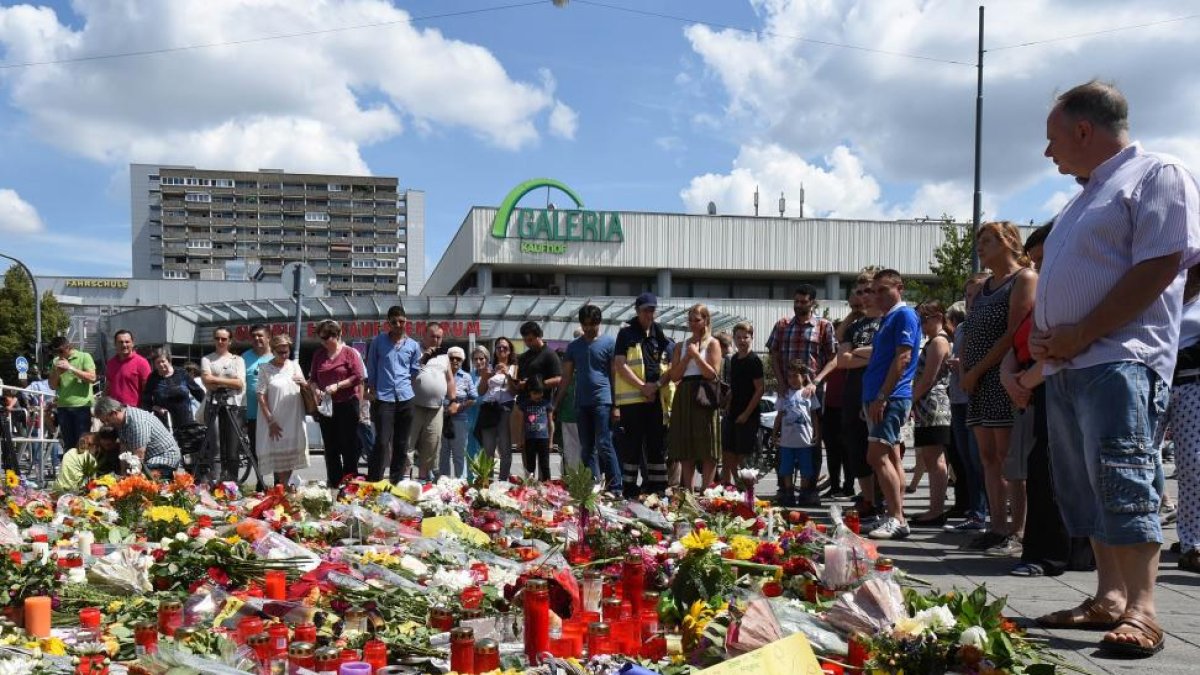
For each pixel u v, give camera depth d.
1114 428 3.84
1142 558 3.85
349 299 36.56
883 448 7.09
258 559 4.73
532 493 7.81
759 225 60.19
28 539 5.39
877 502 9.24
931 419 8.05
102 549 5.29
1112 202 3.90
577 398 9.93
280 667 3.03
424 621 3.88
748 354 10.34
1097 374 3.89
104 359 25.92
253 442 11.77
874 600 3.44
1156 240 3.76
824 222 60.94
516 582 4.00
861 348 8.41
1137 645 3.73
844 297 63.28
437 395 11.70
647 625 3.57
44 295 58.94
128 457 8.54
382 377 10.84
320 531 6.11
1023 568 5.61
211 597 4.11
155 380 11.98
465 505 7.44
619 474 9.88
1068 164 4.15
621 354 9.79
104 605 4.20
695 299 59.84
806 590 4.17
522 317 37.16
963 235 33.03
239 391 11.65
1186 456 5.75
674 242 59.09
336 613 3.94
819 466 11.28
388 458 10.96
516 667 3.11
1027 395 5.38
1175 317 3.96
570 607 3.81
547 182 59.16
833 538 5.08
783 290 62.62
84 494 7.62
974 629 3.07
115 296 77.62
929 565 5.98
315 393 10.46
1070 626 4.22
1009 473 6.05
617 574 4.81
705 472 9.38
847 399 8.52
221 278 81.75
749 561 4.69
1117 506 3.82
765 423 21.75
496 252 56.84
